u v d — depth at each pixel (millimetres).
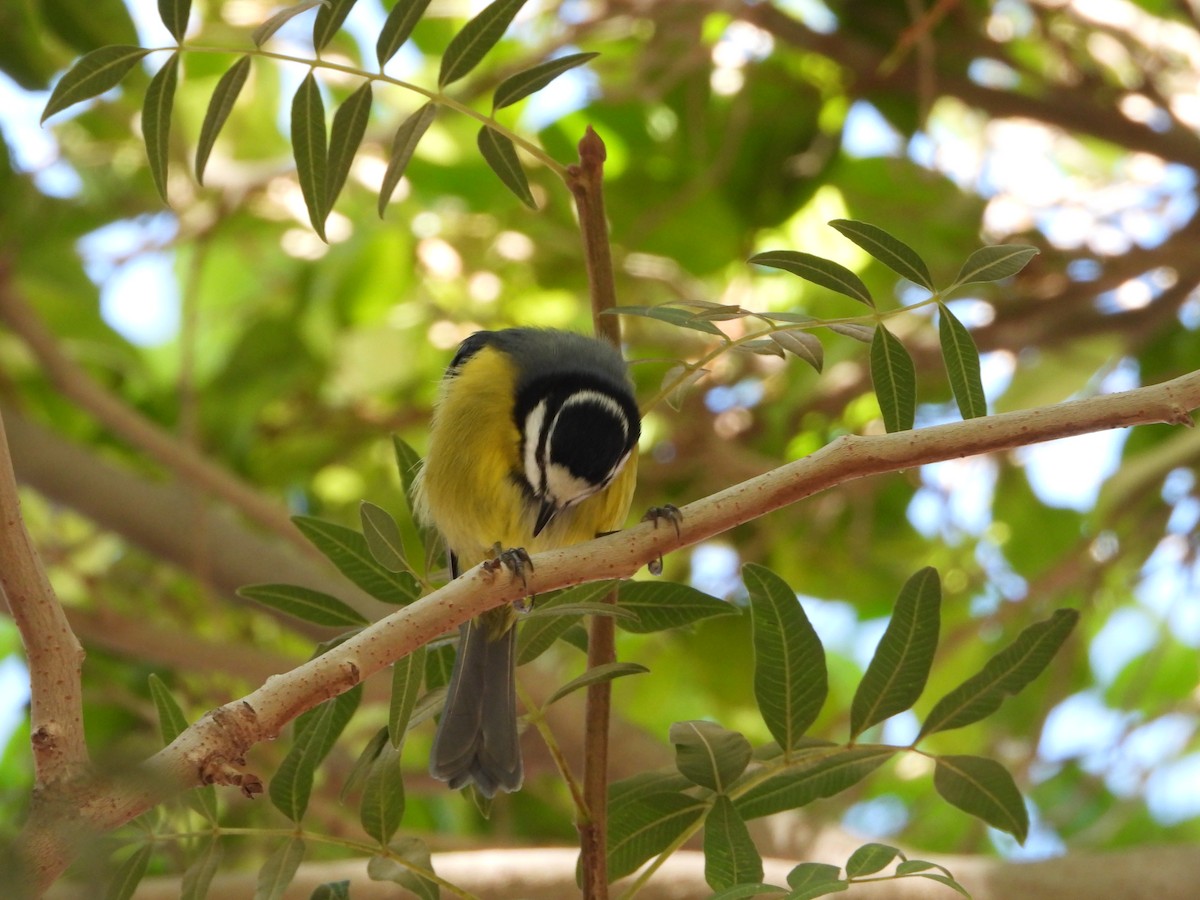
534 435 8070
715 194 13445
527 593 5371
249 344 14023
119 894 5594
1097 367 13398
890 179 13828
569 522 8234
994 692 6027
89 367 14648
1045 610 13266
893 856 5215
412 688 5340
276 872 5789
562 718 11406
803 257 5688
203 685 13852
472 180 13781
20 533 4984
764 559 14320
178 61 5855
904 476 13617
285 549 13164
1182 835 15383
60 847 4320
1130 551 12836
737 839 5770
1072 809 13414
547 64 5977
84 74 5734
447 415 8445
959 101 13266
